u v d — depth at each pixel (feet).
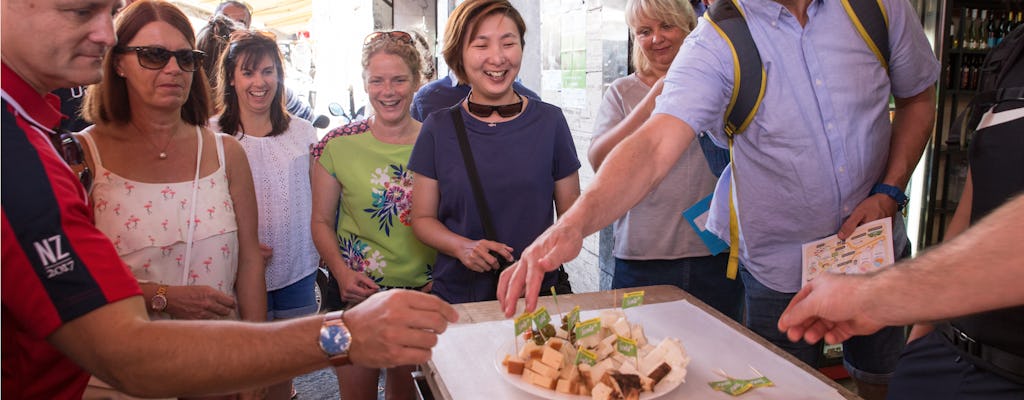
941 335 4.00
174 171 5.85
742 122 5.19
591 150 7.84
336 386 10.53
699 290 7.89
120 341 2.85
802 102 4.99
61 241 2.79
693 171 7.55
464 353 4.42
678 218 7.65
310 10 20.31
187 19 5.87
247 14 11.71
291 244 8.11
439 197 6.92
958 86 11.10
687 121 4.89
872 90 5.09
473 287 6.51
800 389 3.89
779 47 4.96
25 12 3.02
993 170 3.76
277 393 7.74
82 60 3.26
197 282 5.90
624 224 7.93
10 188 2.68
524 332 4.55
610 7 10.29
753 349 4.47
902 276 2.97
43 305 2.79
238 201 6.41
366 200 7.58
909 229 10.52
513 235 6.65
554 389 3.89
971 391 3.70
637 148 4.70
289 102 12.01
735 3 5.09
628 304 4.64
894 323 3.02
